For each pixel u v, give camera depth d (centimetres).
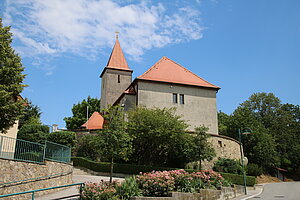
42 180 1546
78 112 5628
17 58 1661
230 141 3369
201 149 2559
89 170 2686
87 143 2928
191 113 3556
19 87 1614
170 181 1257
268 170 4956
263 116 6072
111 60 4594
